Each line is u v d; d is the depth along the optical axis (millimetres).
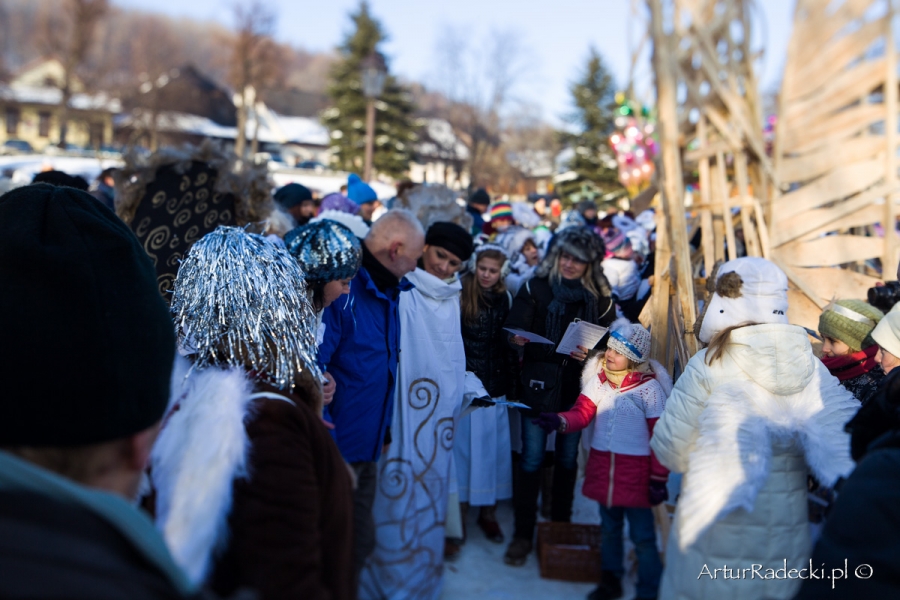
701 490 2252
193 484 1292
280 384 1565
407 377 3061
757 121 4395
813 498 2953
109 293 1157
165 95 46625
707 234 4258
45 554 714
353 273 2480
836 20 4379
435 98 51188
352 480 1718
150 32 53688
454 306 3252
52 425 1045
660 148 4219
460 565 3500
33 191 1232
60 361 1073
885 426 1652
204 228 3787
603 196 33656
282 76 59844
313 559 1345
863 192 4266
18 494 787
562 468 3754
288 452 1398
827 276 4172
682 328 3682
